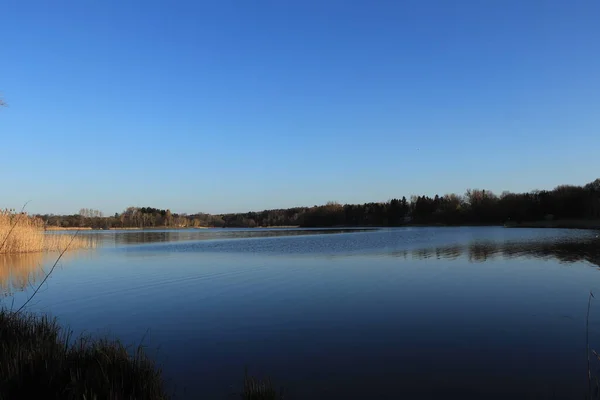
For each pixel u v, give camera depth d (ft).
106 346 25.44
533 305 42.45
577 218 307.78
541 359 27.48
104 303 45.68
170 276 64.59
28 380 21.02
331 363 27.14
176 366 26.78
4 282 59.77
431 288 51.80
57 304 45.44
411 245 122.01
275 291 51.11
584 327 34.63
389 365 26.76
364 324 36.11
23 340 26.66
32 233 100.83
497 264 73.77
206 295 49.37
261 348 30.22
